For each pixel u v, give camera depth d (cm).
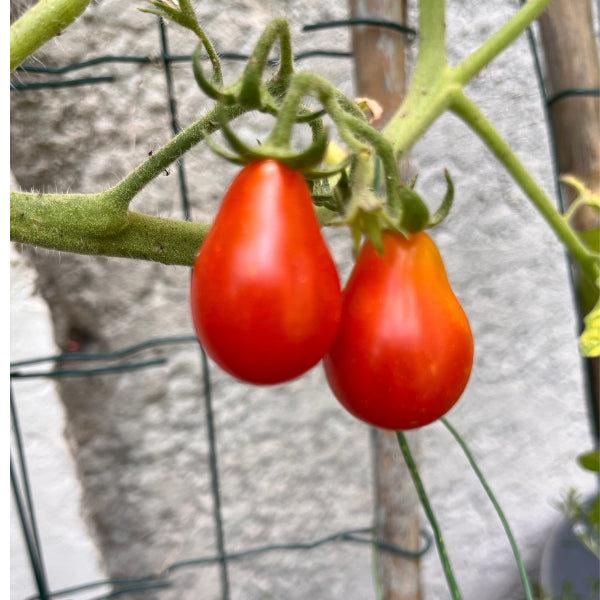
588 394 34
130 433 39
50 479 35
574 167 30
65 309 36
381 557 32
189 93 34
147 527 41
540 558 54
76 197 16
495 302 47
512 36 20
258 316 13
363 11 26
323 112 14
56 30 16
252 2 34
